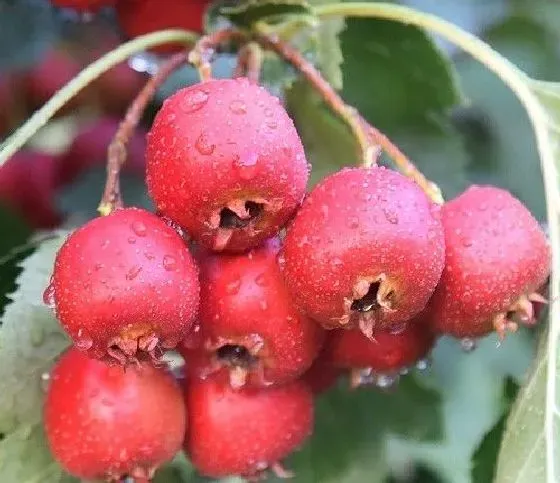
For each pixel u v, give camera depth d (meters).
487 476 0.20
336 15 0.19
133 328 0.15
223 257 0.16
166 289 0.15
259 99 0.16
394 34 0.23
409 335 0.18
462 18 0.30
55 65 0.25
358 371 0.18
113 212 0.16
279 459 0.18
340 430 0.24
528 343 0.29
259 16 0.19
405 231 0.15
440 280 0.16
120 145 0.17
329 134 0.22
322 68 0.21
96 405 0.17
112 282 0.15
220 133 0.15
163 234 0.16
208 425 0.17
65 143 0.25
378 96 0.25
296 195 0.16
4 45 0.24
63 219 0.24
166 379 0.17
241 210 0.15
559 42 0.31
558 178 0.18
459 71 0.30
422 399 0.24
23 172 0.24
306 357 0.17
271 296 0.16
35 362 0.18
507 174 0.29
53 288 0.16
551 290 0.18
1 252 0.24
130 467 0.17
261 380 0.17
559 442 0.17
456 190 0.26
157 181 0.16
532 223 0.17
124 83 0.25
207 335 0.16
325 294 0.15
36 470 0.18
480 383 0.30
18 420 0.18
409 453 0.28
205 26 0.19
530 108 0.18
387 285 0.15
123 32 0.23
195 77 0.25
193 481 0.23
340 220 0.15
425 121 0.25
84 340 0.15
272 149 0.15
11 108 0.25
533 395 0.18
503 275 0.16
